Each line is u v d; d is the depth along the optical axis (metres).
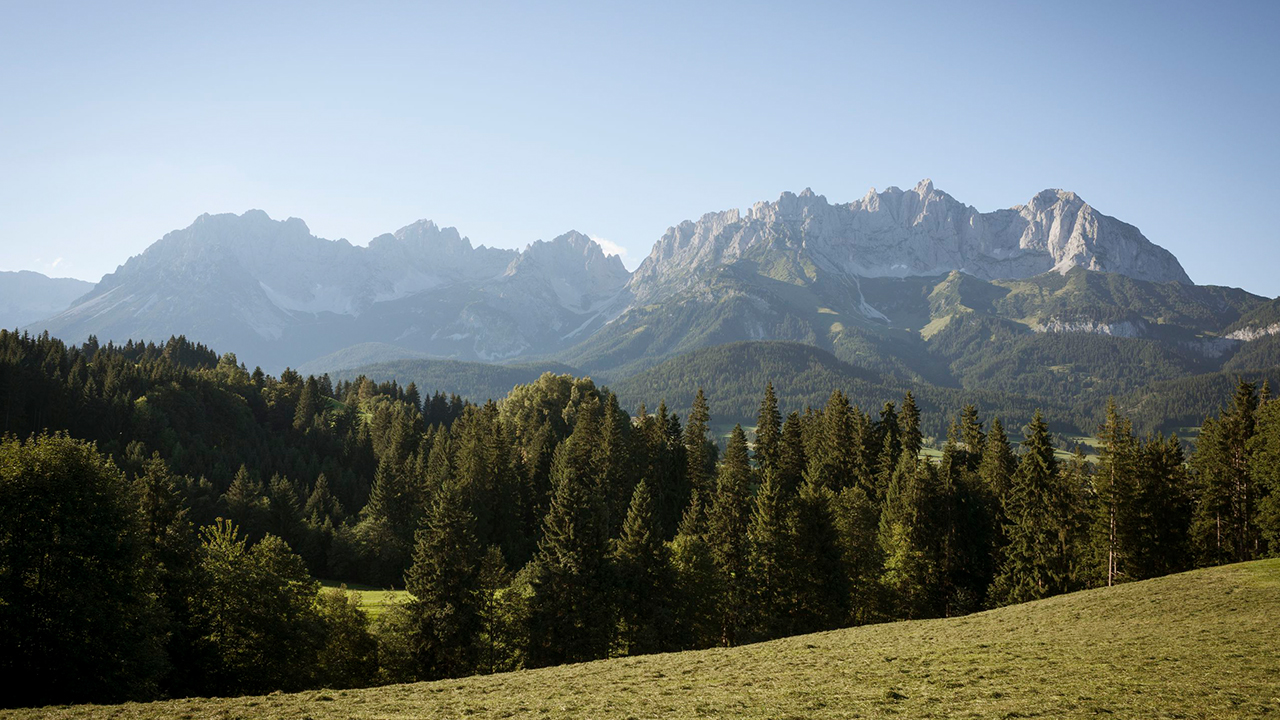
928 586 81.81
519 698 34.66
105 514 42.84
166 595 49.94
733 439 115.25
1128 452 79.50
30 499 40.22
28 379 151.50
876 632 54.78
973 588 86.62
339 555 111.88
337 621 57.91
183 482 125.00
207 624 50.78
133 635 41.84
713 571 69.12
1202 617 45.78
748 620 70.00
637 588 65.44
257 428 184.00
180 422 166.50
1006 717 27.19
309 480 158.12
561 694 35.44
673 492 113.88
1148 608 50.31
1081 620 50.31
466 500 105.44
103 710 32.22
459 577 58.47
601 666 45.09
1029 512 82.31
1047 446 84.12
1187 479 89.31
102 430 151.25
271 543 56.34
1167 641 39.53
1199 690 29.41
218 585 51.12
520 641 60.09
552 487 110.62
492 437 118.06
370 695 36.22
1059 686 31.39
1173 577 60.03
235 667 50.31
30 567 39.69
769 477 75.00
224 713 31.84
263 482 149.38
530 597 62.34
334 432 192.62
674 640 64.69
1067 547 79.56
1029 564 80.75
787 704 30.88
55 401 151.38
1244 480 81.00
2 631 37.78
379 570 108.25
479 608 59.06
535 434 135.12
